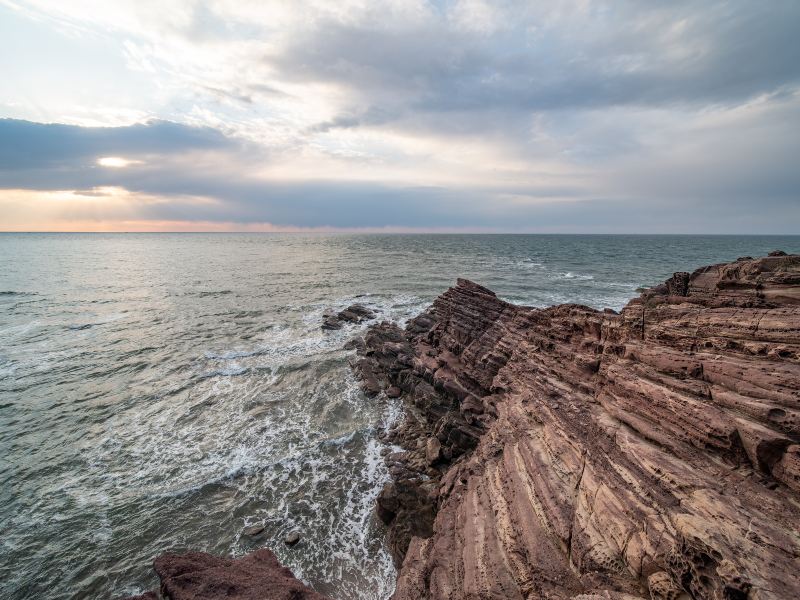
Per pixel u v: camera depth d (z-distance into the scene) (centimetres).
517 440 1255
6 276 6969
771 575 567
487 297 2686
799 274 973
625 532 761
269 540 1409
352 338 3462
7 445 1912
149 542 1393
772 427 729
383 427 2111
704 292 1250
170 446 1919
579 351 1428
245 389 2506
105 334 3588
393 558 1334
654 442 890
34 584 1245
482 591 873
